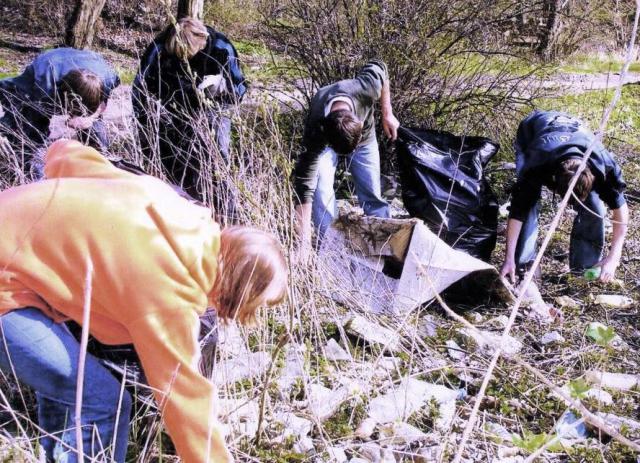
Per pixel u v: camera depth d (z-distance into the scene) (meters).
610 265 4.63
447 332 4.04
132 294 2.07
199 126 3.92
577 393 2.14
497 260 5.23
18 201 2.18
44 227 2.12
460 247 4.86
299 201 4.24
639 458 3.08
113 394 2.34
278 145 3.64
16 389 3.02
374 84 4.65
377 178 4.93
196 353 2.12
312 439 3.04
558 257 5.34
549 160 4.27
